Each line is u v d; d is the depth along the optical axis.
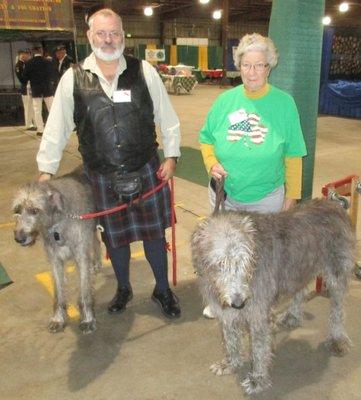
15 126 12.58
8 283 4.14
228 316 2.64
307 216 2.84
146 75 3.12
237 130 2.79
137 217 3.39
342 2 27.83
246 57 2.64
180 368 3.01
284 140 2.79
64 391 2.84
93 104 3.01
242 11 34.00
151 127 3.23
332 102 14.22
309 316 3.53
